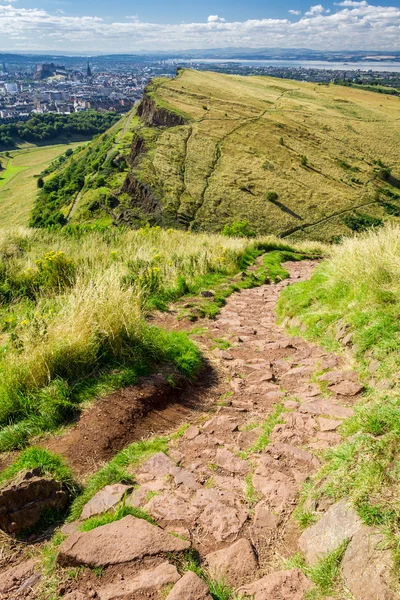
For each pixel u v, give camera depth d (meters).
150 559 2.50
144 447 3.80
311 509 2.84
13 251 10.10
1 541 2.82
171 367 5.12
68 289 7.61
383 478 2.68
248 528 2.80
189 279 9.70
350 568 2.31
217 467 3.48
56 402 4.11
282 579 2.35
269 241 18.31
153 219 57.06
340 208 62.06
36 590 2.41
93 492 3.23
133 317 5.48
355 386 4.41
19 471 3.22
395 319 5.14
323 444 3.56
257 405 4.57
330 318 6.27
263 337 6.68
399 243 6.89
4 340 5.96
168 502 3.03
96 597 2.31
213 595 2.31
